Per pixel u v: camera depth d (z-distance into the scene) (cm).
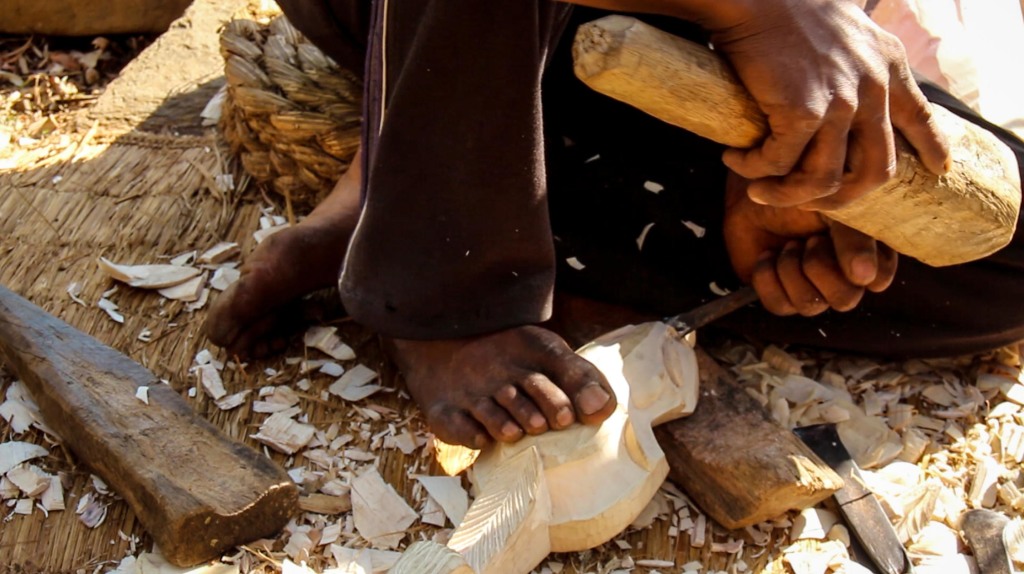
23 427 172
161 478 152
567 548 155
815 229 172
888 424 187
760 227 177
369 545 160
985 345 192
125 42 297
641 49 117
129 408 164
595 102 191
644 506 158
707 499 165
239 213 222
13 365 177
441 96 146
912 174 139
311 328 194
